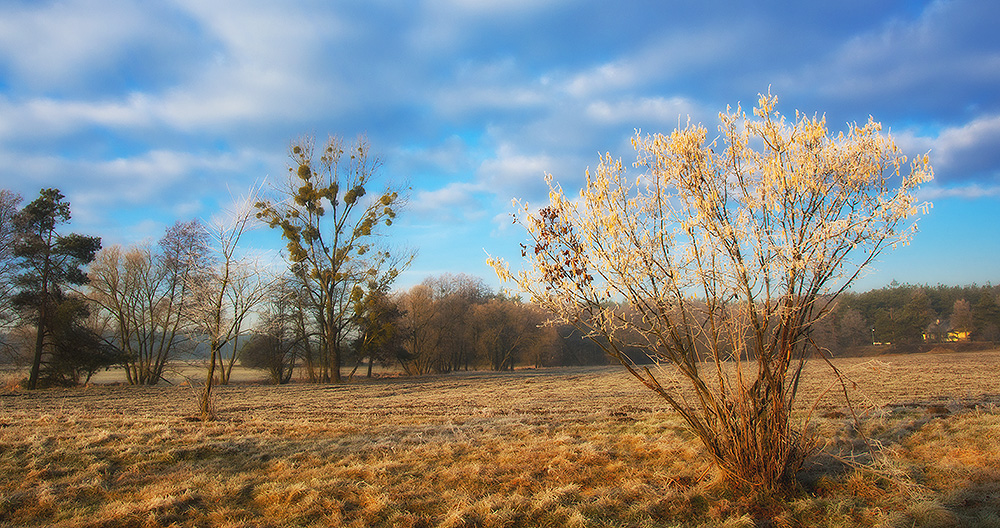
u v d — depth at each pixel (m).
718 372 5.82
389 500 6.04
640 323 5.87
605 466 7.20
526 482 6.62
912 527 4.89
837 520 5.10
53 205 31.16
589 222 5.84
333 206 36.50
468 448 8.46
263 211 14.85
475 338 59.25
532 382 29.69
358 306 36.72
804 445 5.91
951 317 73.56
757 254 5.45
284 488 6.55
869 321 75.75
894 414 10.73
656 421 10.34
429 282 63.16
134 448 8.52
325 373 39.78
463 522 5.40
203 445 8.76
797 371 5.80
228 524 5.56
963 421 9.17
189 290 13.62
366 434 10.00
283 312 34.97
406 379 38.31
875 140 5.46
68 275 30.88
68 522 5.70
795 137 5.54
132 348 36.84
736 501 5.62
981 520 4.85
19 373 31.78
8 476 7.25
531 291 5.93
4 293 29.52
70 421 11.77
